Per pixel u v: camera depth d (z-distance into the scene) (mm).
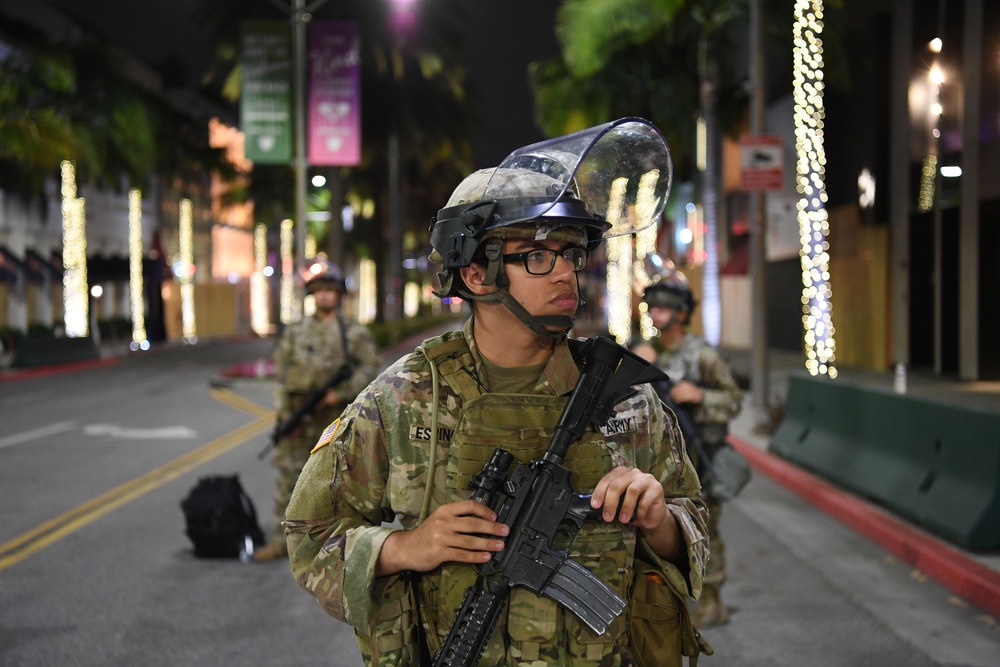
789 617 5715
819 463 9727
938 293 19109
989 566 6277
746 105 23219
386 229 53594
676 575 2121
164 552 7273
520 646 1991
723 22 19344
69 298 38531
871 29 21703
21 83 27562
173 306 54688
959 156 18234
